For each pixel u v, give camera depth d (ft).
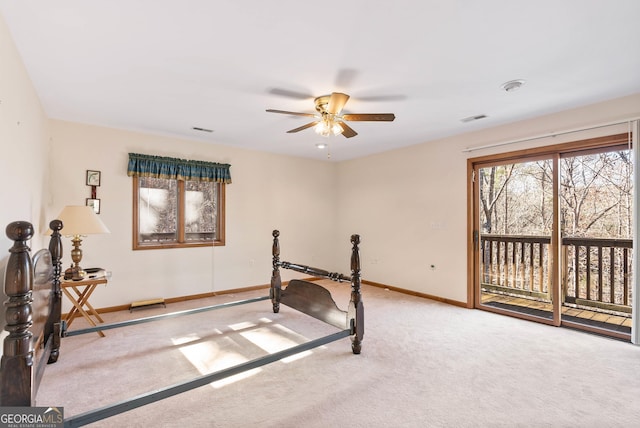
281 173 18.70
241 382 7.66
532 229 12.79
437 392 7.22
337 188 21.26
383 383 7.61
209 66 7.88
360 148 17.22
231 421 6.19
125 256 13.60
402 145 16.52
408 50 7.14
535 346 9.78
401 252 17.03
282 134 14.25
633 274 9.73
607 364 8.55
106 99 10.05
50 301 8.34
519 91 9.47
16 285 4.33
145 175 13.89
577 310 12.91
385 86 9.05
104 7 5.62
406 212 16.79
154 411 6.51
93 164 12.85
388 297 15.84
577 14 5.85
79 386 7.40
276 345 9.85
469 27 6.27
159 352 9.29
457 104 10.50
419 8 5.68
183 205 15.40
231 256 16.66
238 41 6.77
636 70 8.11
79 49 7.07
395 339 10.38
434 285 15.38
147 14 5.84
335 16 5.91
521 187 13.03
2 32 5.84
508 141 12.59
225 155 16.55
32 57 7.39
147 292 14.14
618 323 11.51
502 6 5.63
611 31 6.39
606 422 6.17
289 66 7.88
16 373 4.33
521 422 6.17
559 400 6.89
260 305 14.47
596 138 10.46
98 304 12.97
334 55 7.35
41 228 10.73
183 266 15.15
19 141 7.33
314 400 6.91
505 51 7.18
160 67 7.93
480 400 6.90
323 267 20.57
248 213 17.33
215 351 9.39
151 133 14.07
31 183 8.87
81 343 9.92
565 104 10.58
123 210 13.57
